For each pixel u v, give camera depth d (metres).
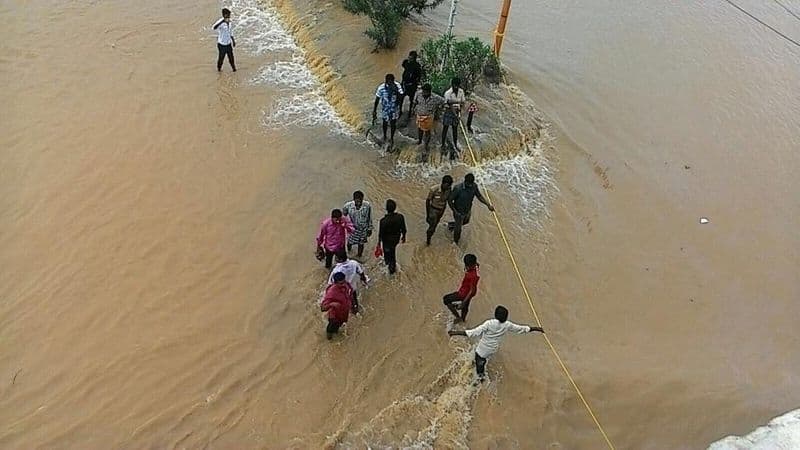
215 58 15.38
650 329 10.61
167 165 12.55
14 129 12.96
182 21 16.45
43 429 8.51
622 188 13.23
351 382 9.35
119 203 11.70
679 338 10.52
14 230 11.03
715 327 10.77
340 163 12.91
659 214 12.76
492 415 9.09
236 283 10.55
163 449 8.42
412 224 11.80
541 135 14.23
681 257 11.94
